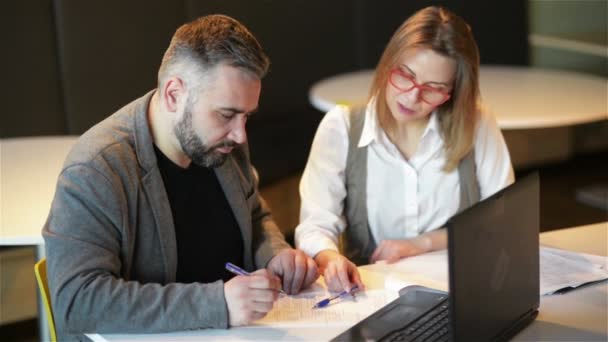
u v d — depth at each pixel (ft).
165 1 15.03
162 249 6.38
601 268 6.98
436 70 7.30
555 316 6.23
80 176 5.99
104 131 6.27
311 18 16.88
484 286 5.50
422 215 8.12
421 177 8.03
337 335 5.88
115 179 6.08
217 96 5.87
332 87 13.85
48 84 14.17
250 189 7.34
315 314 6.27
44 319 9.55
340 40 17.30
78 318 5.88
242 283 5.98
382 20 17.61
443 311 6.15
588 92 13.38
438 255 7.54
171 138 6.35
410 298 6.39
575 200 16.98
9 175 9.23
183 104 6.01
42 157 9.91
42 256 9.23
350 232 8.32
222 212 6.84
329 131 8.12
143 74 14.98
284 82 16.75
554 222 15.89
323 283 6.86
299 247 7.66
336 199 8.12
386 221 8.16
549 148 18.33
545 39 19.30
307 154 16.24
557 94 13.24
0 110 13.74
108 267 6.01
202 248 6.72
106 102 14.70
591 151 19.11
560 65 19.24
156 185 6.33
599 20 18.22
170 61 6.02
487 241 5.49
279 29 16.49
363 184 8.08
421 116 7.56
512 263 5.82
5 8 13.60
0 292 11.79
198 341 5.85
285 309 6.36
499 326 5.72
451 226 5.12
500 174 8.14
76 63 14.34
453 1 18.11
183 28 6.09
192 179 6.67
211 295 5.95
